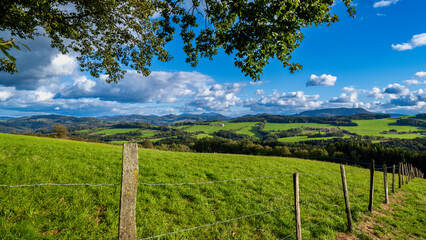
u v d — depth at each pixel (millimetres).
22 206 5680
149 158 15828
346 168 25422
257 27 5266
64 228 5281
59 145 18984
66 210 5922
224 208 8141
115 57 11047
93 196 7074
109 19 9656
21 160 9758
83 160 11836
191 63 7504
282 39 5340
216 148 114562
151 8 9172
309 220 8195
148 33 10312
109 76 11703
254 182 12094
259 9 5203
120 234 3166
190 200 8445
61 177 8164
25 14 6461
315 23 5574
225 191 9875
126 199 3230
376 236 7766
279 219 7898
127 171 3256
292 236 6875
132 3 9133
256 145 107562
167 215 6930
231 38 5891
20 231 4758
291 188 11898
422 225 8961
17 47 2359
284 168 17984
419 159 67312
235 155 27703
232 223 7172
